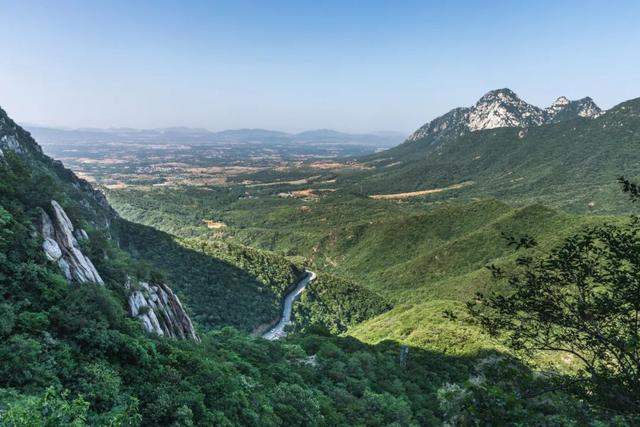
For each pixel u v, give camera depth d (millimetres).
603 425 11344
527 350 13281
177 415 29547
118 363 32719
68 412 16219
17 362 24797
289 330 137250
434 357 85812
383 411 54938
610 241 12367
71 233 47562
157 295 55281
